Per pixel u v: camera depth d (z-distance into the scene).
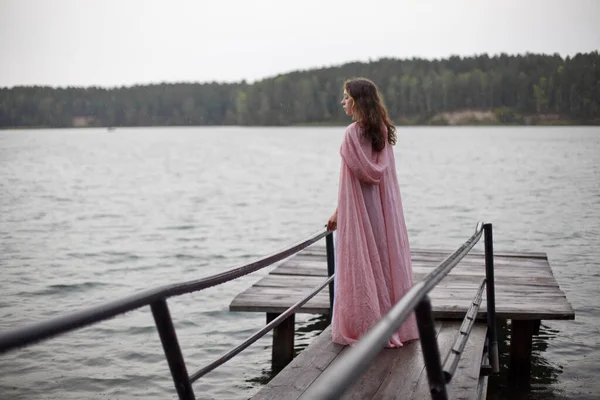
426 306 2.42
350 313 4.82
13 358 7.20
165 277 11.73
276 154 68.06
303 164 50.97
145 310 9.02
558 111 173.00
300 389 4.23
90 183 34.38
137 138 143.25
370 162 4.66
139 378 6.72
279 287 7.24
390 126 4.84
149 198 26.56
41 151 78.94
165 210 22.41
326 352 4.84
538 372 6.72
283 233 17.03
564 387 6.34
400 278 4.85
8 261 13.05
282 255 3.79
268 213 21.47
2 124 199.12
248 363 7.11
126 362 7.14
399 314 1.90
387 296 4.84
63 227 18.22
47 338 1.76
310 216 20.66
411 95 181.25
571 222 18.22
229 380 6.64
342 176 4.79
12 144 106.25
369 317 4.77
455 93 179.25
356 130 4.73
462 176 36.28
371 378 4.36
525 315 6.18
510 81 175.50
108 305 2.09
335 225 5.15
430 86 180.38
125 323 8.43
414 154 62.19
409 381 4.32
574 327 8.21
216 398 6.22
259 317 8.80
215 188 31.02
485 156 57.56
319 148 82.88
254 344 7.73
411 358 4.71
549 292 7.07
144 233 17.02
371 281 4.77
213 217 20.38
